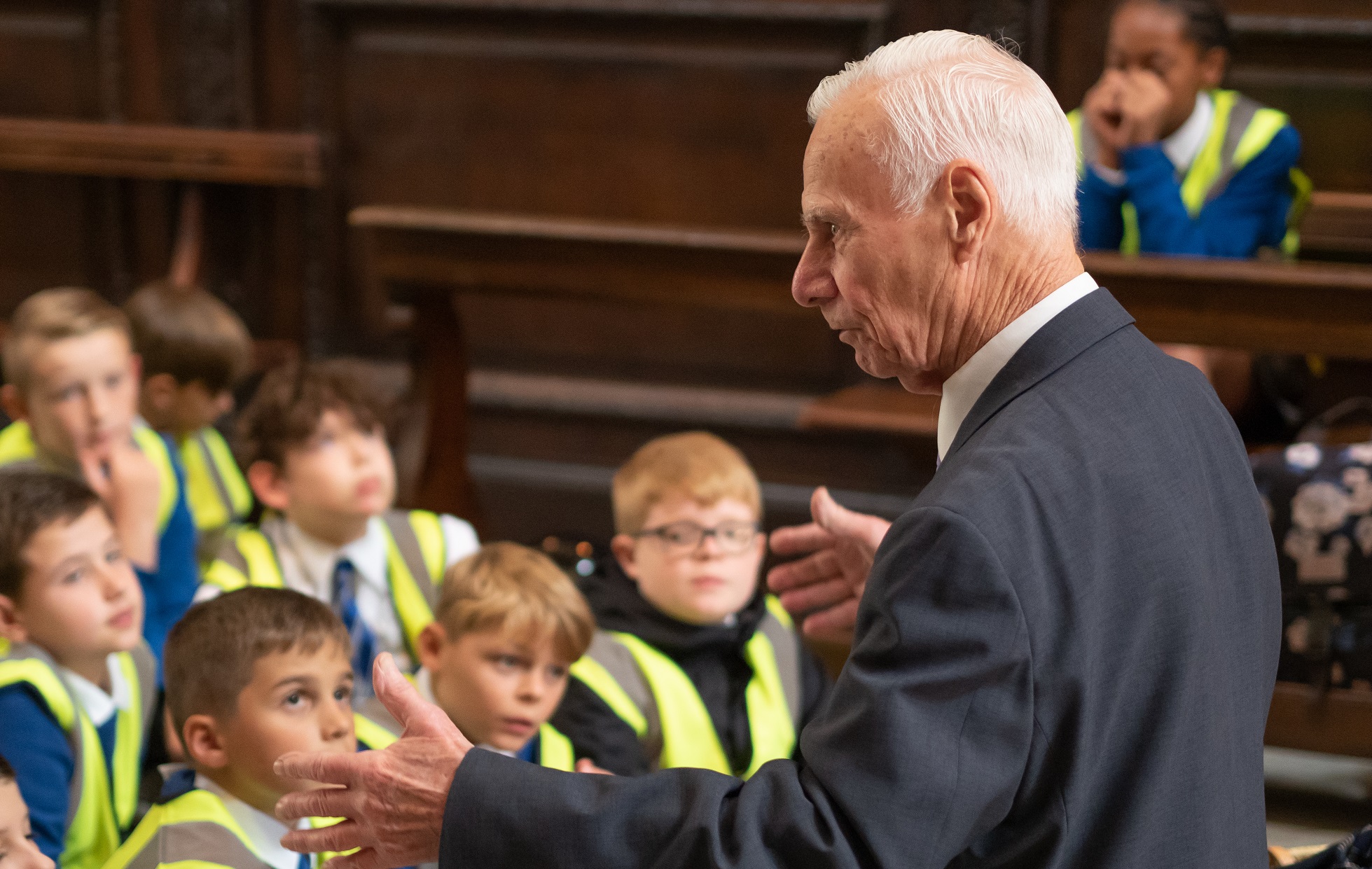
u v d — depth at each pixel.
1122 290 2.59
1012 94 1.19
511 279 2.96
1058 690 1.08
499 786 1.14
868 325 1.23
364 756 1.22
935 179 1.18
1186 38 3.15
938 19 4.05
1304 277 2.48
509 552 2.03
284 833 1.71
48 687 1.88
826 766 1.08
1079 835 1.11
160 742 2.23
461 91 4.43
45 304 2.59
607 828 1.11
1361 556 2.36
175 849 1.61
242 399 4.27
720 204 4.33
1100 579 1.11
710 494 2.21
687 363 4.40
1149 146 3.18
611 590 2.32
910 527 1.10
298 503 2.37
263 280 4.64
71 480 2.01
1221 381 3.13
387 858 1.21
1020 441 1.14
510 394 4.47
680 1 4.20
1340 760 2.78
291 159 4.29
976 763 1.05
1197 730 1.13
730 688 2.28
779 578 1.84
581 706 2.15
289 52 4.50
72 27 4.60
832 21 4.11
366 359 4.62
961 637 1.06
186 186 4.49
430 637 2.02
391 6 4.38
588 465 4.48
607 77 4.33
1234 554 1.23
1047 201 1.20
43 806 1.84
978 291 1.21
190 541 2.76
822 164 1.22
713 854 1.07
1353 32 3.73
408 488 3.16
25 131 4.33
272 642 1.67
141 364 3.11
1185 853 1.13
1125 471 1.14
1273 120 3.26
